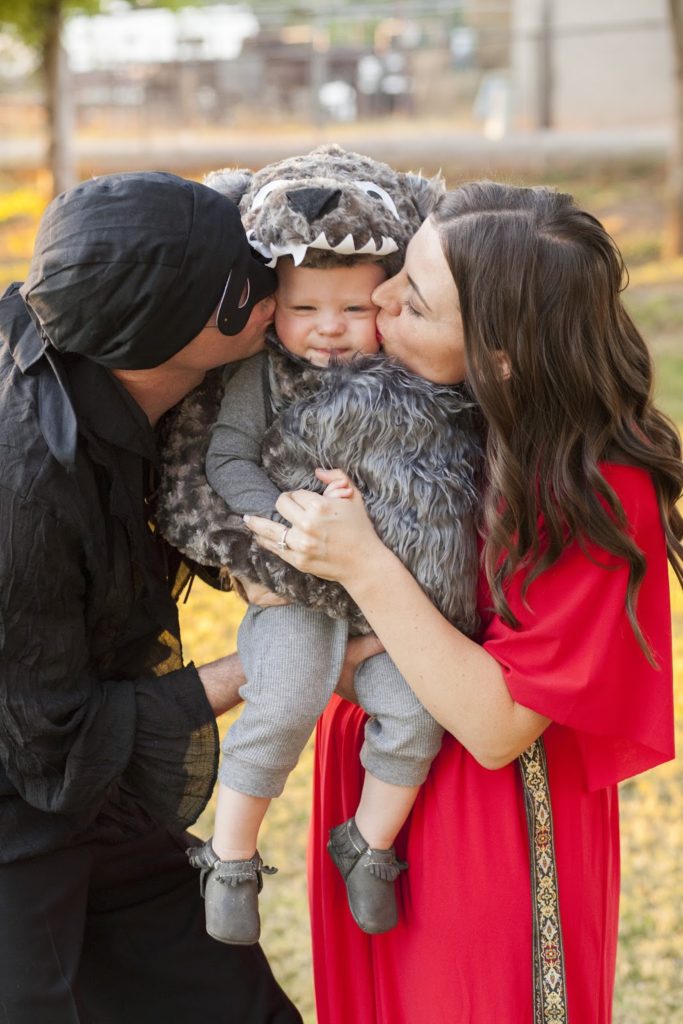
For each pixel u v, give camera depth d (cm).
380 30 1930
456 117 1867
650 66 1645
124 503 180
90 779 187
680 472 181
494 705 177
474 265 168
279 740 187
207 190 167
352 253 174
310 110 1802
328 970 215
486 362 171
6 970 189
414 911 197
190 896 218
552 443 173
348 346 182
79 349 165
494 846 188
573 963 192
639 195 1335
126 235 158
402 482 175
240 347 177
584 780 192
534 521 174
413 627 176
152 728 190
